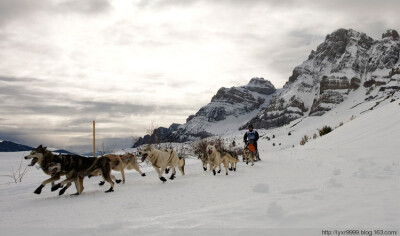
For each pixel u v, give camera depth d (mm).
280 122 187875
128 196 7730
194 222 4070
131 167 11961
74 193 8852
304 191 6090
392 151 11039
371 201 4688
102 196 8008
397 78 140000
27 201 7715
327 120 83812
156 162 10000
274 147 47031
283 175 9516
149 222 4234
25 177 12836
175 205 6191
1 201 7816
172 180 10516
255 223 3887
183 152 27516
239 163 16125
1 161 18719
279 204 4820
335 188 6113
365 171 8242
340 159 11742
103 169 8750
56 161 8289
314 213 4145
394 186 5977
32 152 8375
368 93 152500
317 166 11039
